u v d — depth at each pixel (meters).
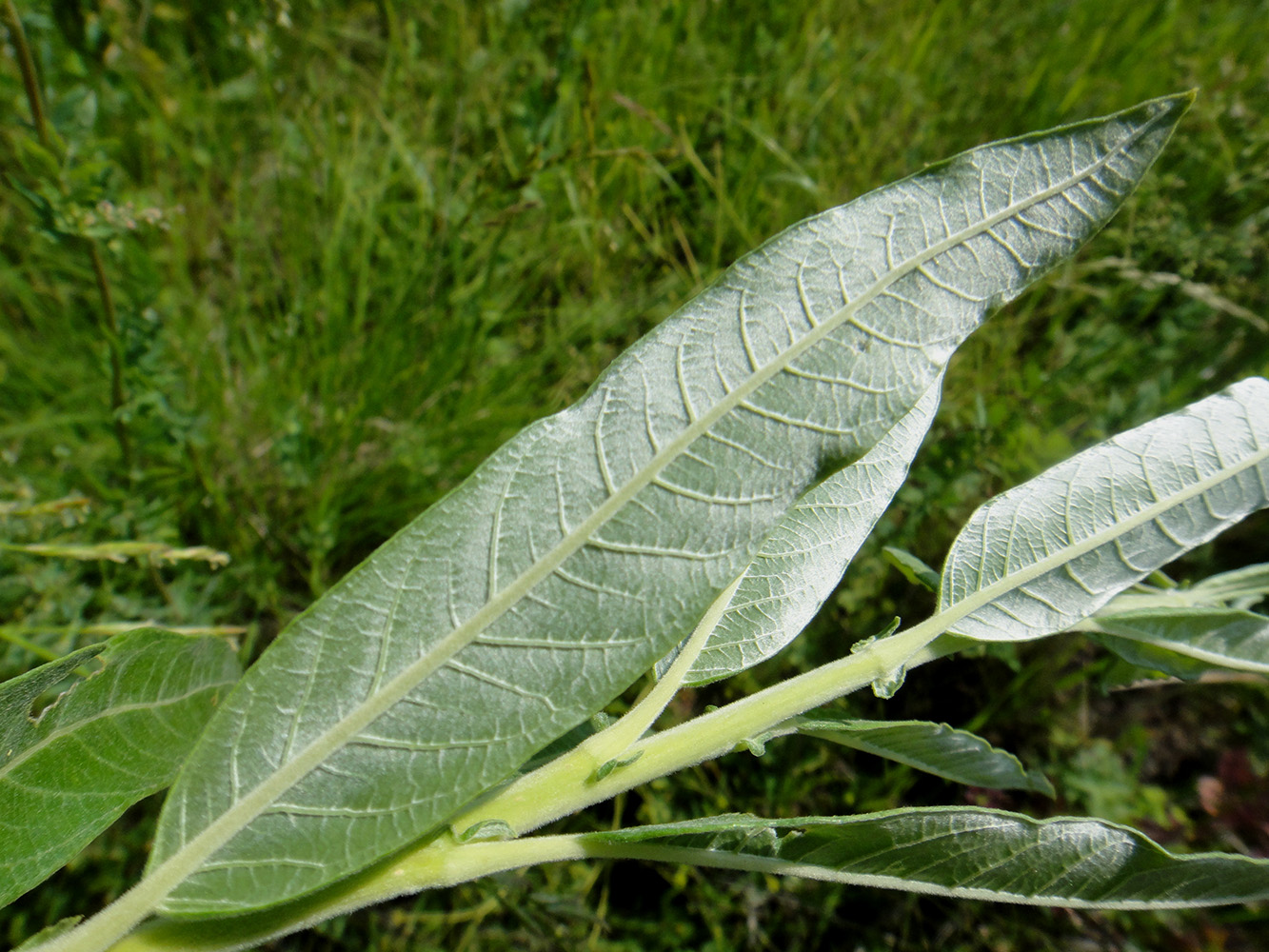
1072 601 0.13
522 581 0.10
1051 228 0.11
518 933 0.26
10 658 0.24
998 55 0.42
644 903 0.27
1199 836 0.27
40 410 0.28
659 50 0.37
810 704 0.12
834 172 0.37
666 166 0.37
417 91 0.37
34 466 0.27
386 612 0.10
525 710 0.10
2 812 0.10
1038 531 0.13
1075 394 0.32
